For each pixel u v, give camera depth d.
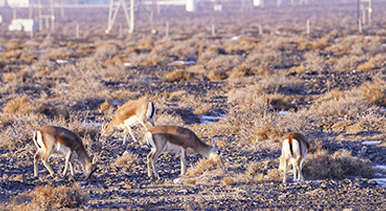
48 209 29.22
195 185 37.03
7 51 179.75
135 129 60.69
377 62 111.12
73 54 163.62
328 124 59.84
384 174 39.41
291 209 29.30
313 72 105.62
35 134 37.25
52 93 86.69
